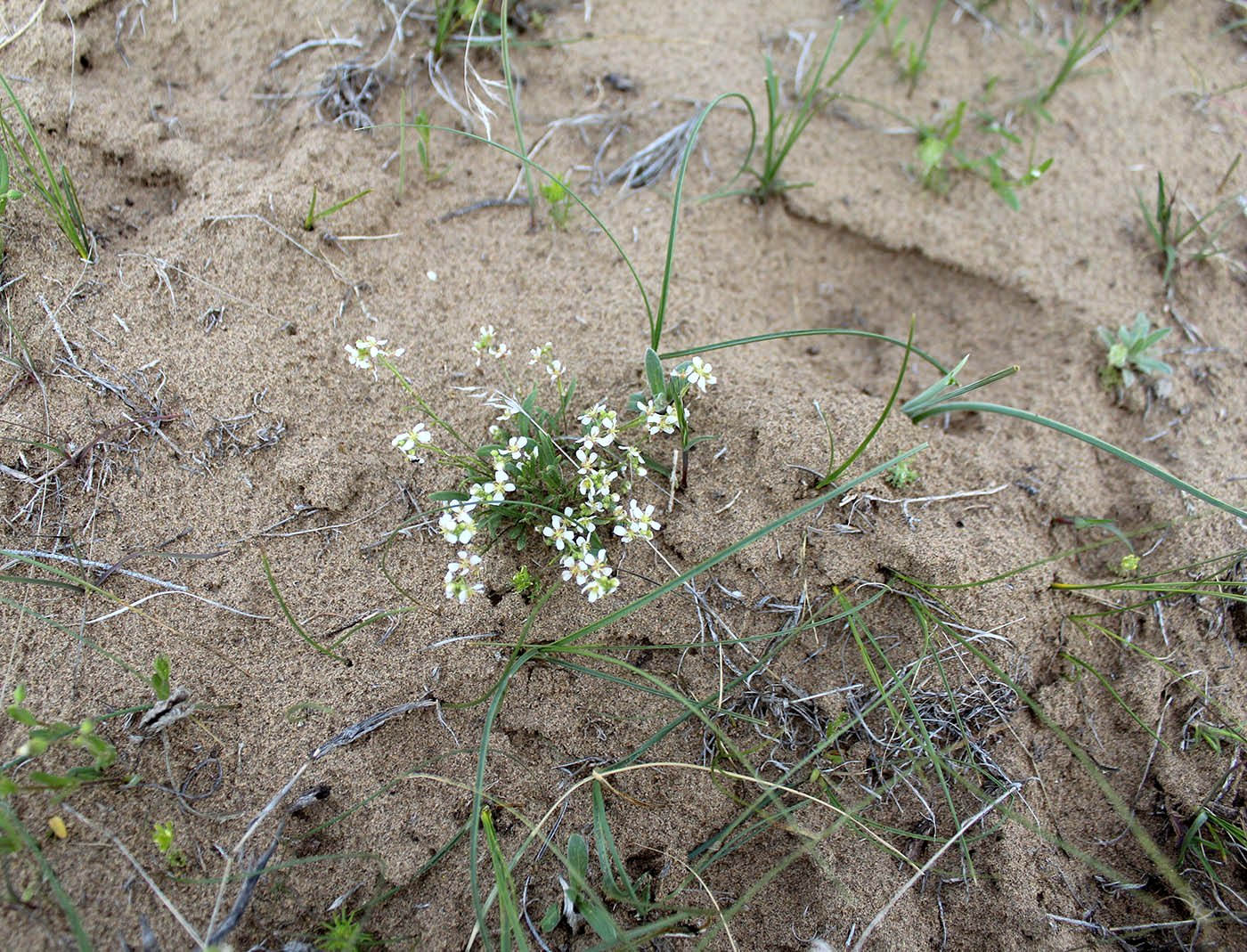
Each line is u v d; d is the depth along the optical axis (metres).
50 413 2.05
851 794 1.96
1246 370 2.53
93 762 1.79
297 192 2.34
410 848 1.83
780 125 2.86
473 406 2.21
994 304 2.73
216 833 1.79
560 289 2.45
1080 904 1.94
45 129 2.31
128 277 2.19
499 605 2.00
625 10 2.95
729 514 2.10
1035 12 3.12
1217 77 3.06
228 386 2.13
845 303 2.80
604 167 2.70
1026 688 2.07
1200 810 1.99
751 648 2.03
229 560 2.00
